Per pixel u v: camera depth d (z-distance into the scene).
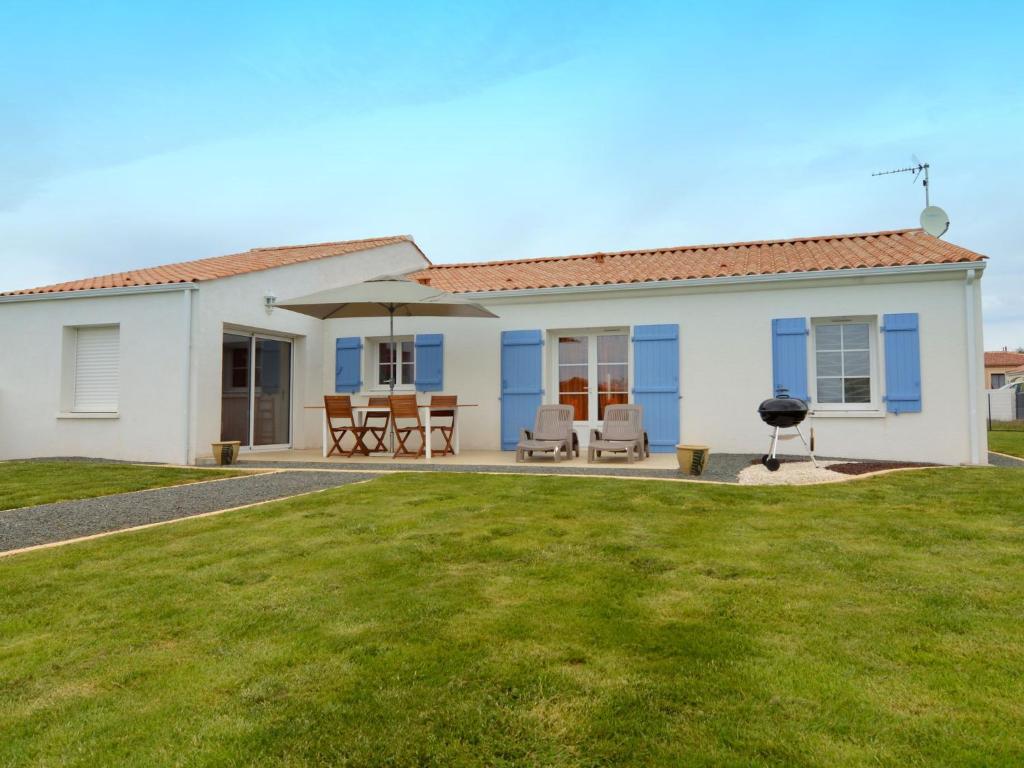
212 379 10.67
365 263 14.54
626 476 7.94
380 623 3.10
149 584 3.75
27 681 2.60
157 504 6.24
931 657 2.68
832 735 2.11
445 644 2.84
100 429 10.93
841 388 10.39
